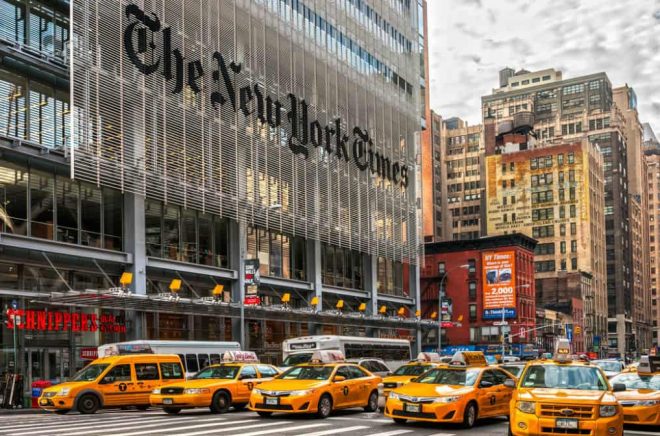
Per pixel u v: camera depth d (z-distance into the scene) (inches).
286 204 2078.0
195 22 1782.7
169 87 1678.2
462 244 4126.5
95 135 1475.1
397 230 2738.7
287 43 2161.7
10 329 1380.4
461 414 749.9
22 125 1429.6
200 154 1750.7
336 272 2438.5
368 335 2581.2
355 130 2484.0
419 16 3161.9
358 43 2593.5
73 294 1363.2
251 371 1029.2
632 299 7327.8
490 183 5949.8
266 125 2018.9
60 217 1498.5
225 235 1947.6
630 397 775.1
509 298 3949.3
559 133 7313.0
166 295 1526.8
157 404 979.3
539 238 5703.7
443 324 2748.5
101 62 1503.4
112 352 1186.6
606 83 7519.7
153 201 1715.1
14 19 1434.5
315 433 701.3
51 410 1113.4
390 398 778.2
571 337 4726.9
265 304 2062.0
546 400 578.2
